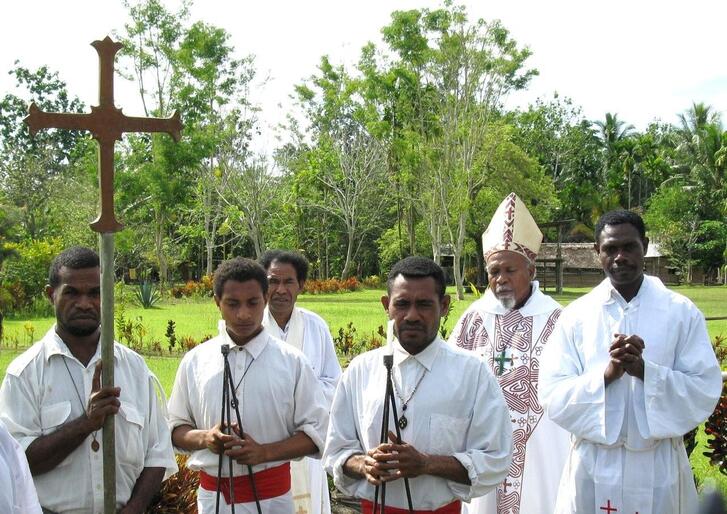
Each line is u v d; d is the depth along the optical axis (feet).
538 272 193.47
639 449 13.93
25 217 135.13
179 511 17.57
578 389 14.17
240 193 157.17
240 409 13.80
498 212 19.35
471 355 12.59
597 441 13.98
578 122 238.07
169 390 40.11
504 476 12.19
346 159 166.71
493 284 19.13
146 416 12.67
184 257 169.89
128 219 146.20
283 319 19.56
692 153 206.08
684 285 185.26
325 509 19.69
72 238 127.95
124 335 59.67
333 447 12.73
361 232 185.88
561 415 14.35
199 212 162.20
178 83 132.77
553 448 17.95
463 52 127.24
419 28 127.24
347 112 161.68
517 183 158.30
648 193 236.84
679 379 13.67
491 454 12.08
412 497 12.01
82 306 12.07
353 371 12.98
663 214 193.47
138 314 93.20
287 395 13.96
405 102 133.39
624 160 228.43
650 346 14.21
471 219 158.81
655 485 13.91
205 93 133.49
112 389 11.39
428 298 12.12
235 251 192.85
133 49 130.62
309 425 13.87
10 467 9.21
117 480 12.19
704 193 194.49
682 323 14.32
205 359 14.24
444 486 12.00
